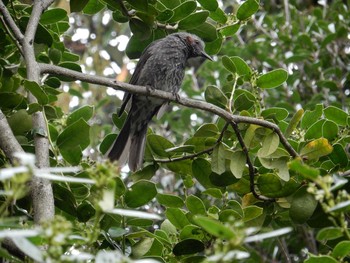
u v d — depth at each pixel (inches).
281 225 413.7
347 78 661.3
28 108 390.0
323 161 416.2
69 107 673.6
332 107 425.1
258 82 440.8
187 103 413.4
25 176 216.5
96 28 824.3
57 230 213.8
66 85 745.0
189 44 581.9
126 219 385.7
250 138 401.7
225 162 406.9
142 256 365.4
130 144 465.1
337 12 703.7
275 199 401.4
